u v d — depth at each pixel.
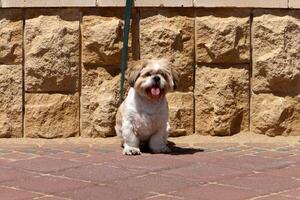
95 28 3.65
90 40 3.66
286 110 3.70
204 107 3.71
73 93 3.69
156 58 3.66
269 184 2.84
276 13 3.71
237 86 3.71
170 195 2.70
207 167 3.10
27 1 3.64
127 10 3.59
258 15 3.71
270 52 3.69
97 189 2.77
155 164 3.15
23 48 3.68
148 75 3.31
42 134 3.68
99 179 2.91
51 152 3.39
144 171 3.03
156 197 2.67
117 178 2.92
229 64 3.72
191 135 3.72
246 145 3.56
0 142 3.62
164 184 2.84
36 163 3.17
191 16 3.69
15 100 3.68
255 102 3.73
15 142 3.63
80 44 3.68
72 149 3.46
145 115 3.34
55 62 3.66
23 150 3.43
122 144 3.51
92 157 3.28
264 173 3.00
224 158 3.27
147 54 3.67
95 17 3.67
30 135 3.69
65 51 3.66
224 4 3.66
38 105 3.68
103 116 3.67
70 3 3.64
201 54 3.69
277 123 3.70
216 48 3.67
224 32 3.67
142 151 3.43
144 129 3.36
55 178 2.92
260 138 3.70
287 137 3.71
